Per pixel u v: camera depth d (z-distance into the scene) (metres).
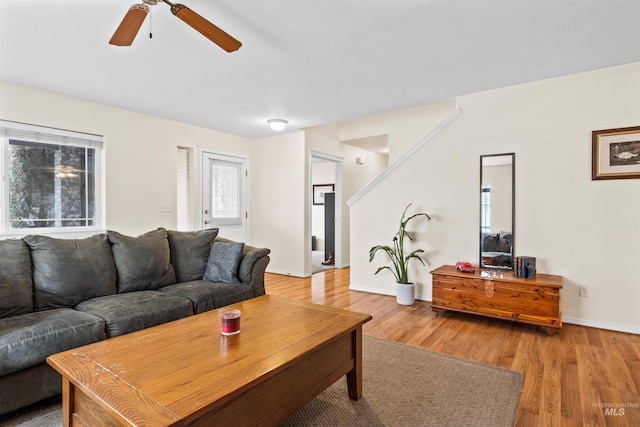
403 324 3.19
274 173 5.66
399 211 4.21
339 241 6.21
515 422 1.72
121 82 3.21
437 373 2.23
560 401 1.90
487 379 2.14
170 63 2.78
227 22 2.18
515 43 2.48
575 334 2.91
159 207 4.45
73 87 3.34
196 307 2.62
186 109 4.09
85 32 2.28
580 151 3.13
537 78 3.20
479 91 3.55
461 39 2.42
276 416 1.42
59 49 2.53
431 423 1.72
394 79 3.16
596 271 3.08
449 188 3.84
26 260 2.32
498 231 3.54
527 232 3.39
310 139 5.44
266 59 2.71
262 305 2.23
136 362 1.39
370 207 4.44
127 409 1.07
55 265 2.39
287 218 5.52
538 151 3.32
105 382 1.23
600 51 2.62
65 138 3.62
